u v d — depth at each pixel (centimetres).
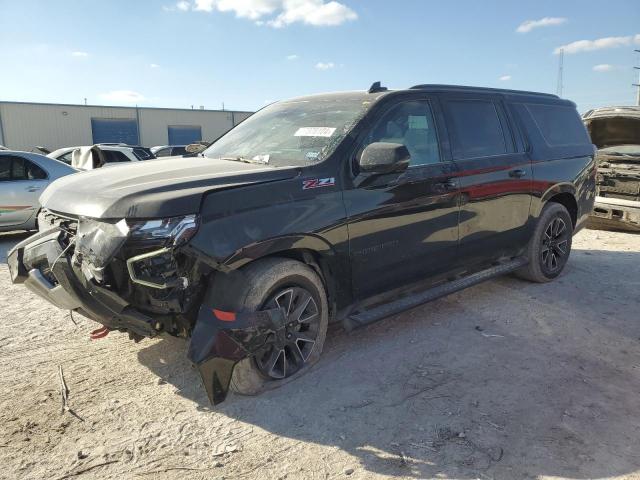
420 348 404
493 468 264
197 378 354
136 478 257
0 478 256
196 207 290
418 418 308
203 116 4844
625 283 574
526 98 548
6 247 831
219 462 269
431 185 412
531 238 539
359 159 368
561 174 556
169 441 286
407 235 399
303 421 305
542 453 276
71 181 357
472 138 463
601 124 881
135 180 325
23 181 848
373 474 261
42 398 329
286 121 427
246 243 303
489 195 467
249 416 310
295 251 339
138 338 350
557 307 496
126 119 4494
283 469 265
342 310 374
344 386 345
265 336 318
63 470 263
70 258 314
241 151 415
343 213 353
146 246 283
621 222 823
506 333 435
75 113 4266
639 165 817
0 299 521
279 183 328
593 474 260
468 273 485
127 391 338
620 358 391
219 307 308
